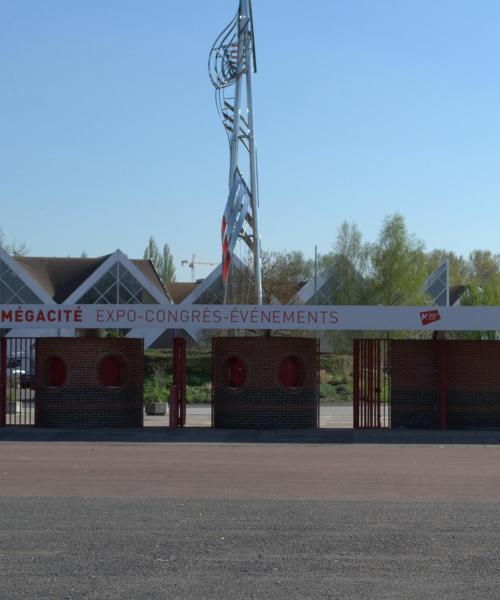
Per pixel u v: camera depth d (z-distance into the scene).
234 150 41.44
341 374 52.22
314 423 27.73
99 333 31.12
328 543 11.20
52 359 27.95
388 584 9.24
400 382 27.69
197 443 24.03
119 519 12.70
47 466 18.77
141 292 64.88
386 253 68.25
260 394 27.19
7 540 11.29
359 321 26.47
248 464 19.36
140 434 25.91
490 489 15.81
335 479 17.02
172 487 15.87
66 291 67.81
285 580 9.39
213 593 8.88
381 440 24.73
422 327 26.36
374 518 12.88
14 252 93.12
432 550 10.83
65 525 12.25
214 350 27.64
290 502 14.27
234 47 42.12
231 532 11.84
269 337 27.28
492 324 26.22
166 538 11.45
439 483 16.53
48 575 9.57
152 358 51.72
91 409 27.44
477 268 117.50
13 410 33.22
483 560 10.31
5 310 26.73
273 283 74.81
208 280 65.88
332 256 71.19
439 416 27.48
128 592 8.91
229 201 41.06
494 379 27.58
